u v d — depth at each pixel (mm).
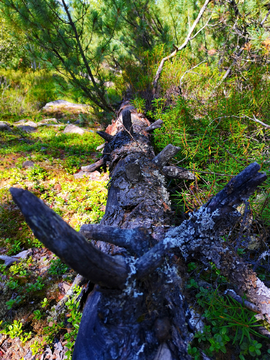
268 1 4957
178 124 3498
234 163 2605
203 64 5801
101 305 1382
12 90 11195
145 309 1359
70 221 3521
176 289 1601
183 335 1433
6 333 2107
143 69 6367
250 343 1783
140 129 3990
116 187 2473
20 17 5559
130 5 6699
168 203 2447
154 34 7523
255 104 3213
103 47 6188
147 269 1304
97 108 7590
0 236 3373
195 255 1764
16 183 4453
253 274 1788
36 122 9195
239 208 2494
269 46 3736
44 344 2074
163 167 2980
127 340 1302
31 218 997
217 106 3498
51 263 2916
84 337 1395
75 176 4820
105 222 2203
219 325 1911
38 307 2416
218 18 5430
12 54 13828
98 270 1194
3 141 6551
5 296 2527
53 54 6180
